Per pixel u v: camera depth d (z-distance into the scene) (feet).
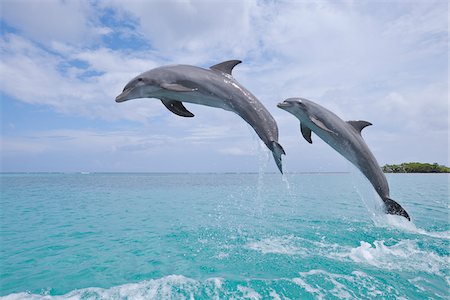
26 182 101.14
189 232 24.86
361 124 19.71
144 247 20.65
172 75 15.28
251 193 60.34
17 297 13.43
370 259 18.19
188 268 16.67
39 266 17.10
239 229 25.88
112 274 15.92
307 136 19.51
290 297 13.21
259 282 14.78
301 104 18.34
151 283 14.73
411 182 88.58
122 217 31.81
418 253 19.43
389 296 13.39
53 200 46.50
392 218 29.73
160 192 62.49
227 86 15.29
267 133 15.26
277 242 21.79
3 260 18.07
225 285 14.48
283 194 57.11
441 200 46.14
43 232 25.08
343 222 28.94
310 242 21.85
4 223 28.78
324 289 14.10
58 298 13.30
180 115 16.20
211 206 40.29
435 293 13.76
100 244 21.40
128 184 92.22
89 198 49.85
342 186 81.41
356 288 14.16
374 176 19.98
